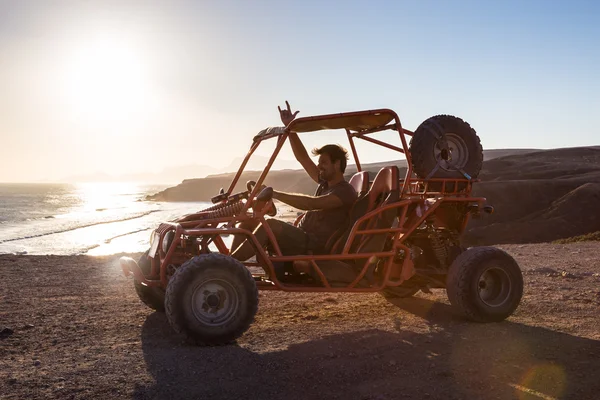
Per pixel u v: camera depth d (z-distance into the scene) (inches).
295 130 224.8
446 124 233.9
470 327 219.8
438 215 242.2
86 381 154.9
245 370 164.9
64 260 442.9
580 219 3260.3
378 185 237.0
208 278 189.3
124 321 228.5
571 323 228.1
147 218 3427.7
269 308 259.6
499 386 152.9
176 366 167.8
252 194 215.3
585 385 153.5
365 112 217.2
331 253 227.6
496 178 5354.3
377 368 167.3
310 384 154.3
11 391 147.3
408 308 258.2
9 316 237.3
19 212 4315.9
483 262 227.1
